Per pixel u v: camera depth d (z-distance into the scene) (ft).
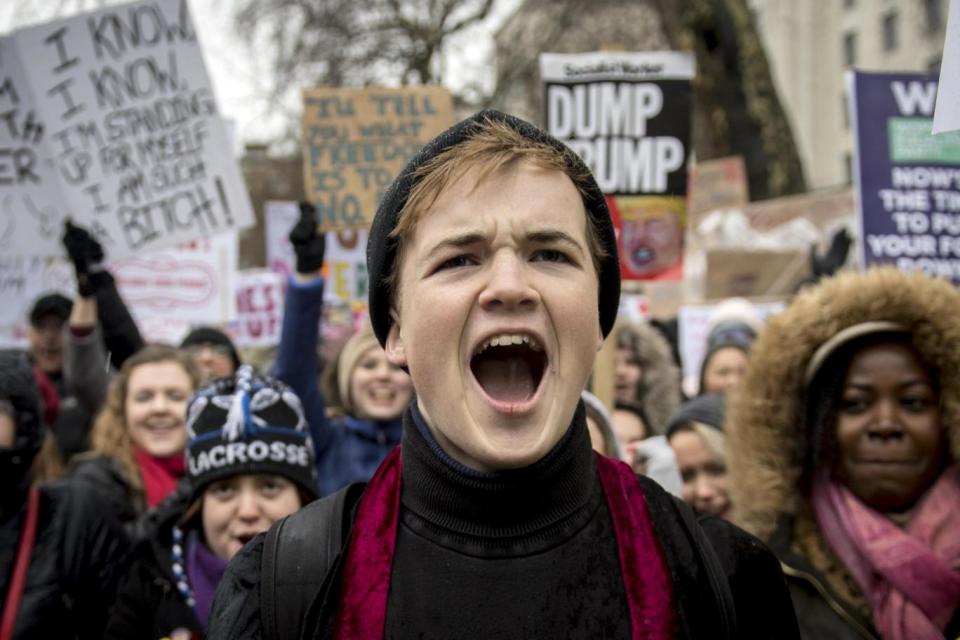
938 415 6.46
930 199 12.78
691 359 17.42
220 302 18.20
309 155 13.17
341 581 4.14
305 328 10.15
